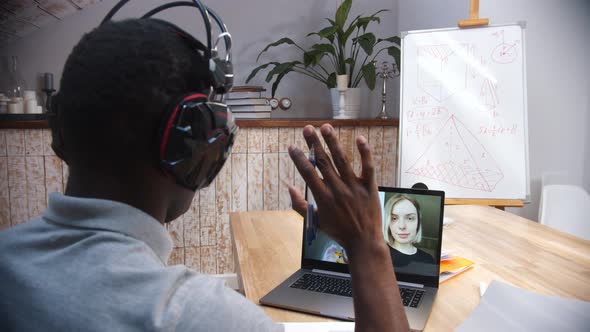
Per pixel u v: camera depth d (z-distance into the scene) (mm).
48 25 2857
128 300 377
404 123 2264
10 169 2391
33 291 397
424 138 2232
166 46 430
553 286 1056
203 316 378
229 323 382
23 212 2428
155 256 439
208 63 479
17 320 394
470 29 2219
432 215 1067
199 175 493
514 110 2146
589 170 2326
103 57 410
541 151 2471
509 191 2127
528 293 950
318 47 2779
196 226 2613
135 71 408
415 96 2262
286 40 2869
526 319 844
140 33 427
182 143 443
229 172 2600
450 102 2213
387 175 2707
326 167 501
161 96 421
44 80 2734
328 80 2916
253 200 2639
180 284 403
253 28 3117
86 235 423
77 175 449
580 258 1258
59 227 440
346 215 506
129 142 420
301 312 912
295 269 1162
